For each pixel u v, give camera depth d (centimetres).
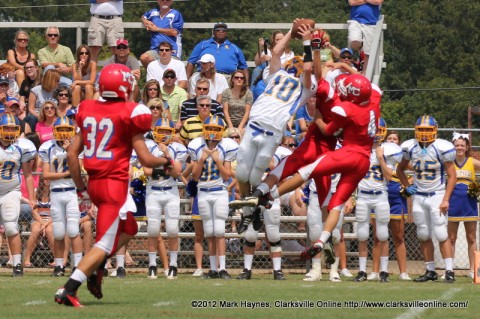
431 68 10006
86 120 1950
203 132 2941
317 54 2408
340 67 2797
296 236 3198
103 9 3975
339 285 2608
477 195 3055
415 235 3509
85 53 3759
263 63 3788
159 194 2938
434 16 10275
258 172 2438
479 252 2817
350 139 2356
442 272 3400
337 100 2384
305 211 3291
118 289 2345
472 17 10169
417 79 10019
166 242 3325
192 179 2970
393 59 10050
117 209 1950
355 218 3123
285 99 2422
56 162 2905
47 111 3375
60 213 2912
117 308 1891
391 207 3017
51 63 3969
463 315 1900
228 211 2953
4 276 2911
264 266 3372
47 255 3238
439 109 9519
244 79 3553
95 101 1969
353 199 3278
